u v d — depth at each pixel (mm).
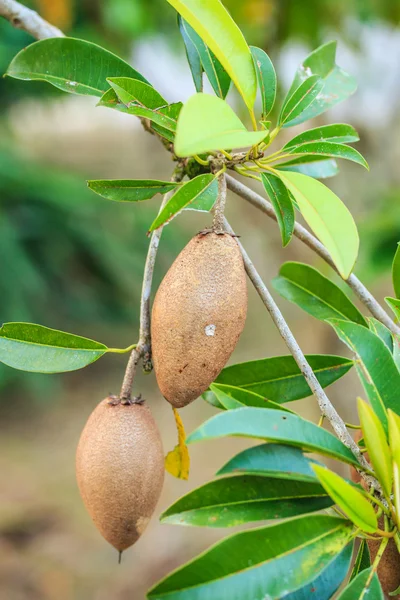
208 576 559
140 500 634
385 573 633
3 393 3113
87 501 640
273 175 656
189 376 611
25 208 2830
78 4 1723
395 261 714
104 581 1883
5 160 2764
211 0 614
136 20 1670
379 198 1455
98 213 2990
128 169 3406
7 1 746
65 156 3490
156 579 1890
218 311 609
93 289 3049
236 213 2959
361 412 573
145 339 648
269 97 685
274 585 561
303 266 741
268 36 1350
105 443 634
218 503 594
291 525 572
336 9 1401
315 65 771
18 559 1952
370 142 1555
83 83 671
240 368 696
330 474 557
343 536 576
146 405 651
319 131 670
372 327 695
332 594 580
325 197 611
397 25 1524
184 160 691
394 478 572
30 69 659
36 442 2791
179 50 1824
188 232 3338
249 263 642
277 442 587
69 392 3199
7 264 2682
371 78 1620
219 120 557
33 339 655
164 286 620
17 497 2307
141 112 635
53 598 1806
